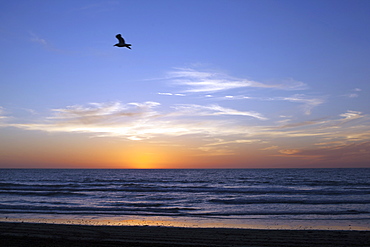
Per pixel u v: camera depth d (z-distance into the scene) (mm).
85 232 16016
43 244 13047
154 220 20219
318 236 15102
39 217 21062
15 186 50094
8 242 13352
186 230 16719
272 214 22375
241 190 42625
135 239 14586
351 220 19797
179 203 28734
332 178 81500
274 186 53219
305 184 57250
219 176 102750
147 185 56875
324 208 24812
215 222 19531
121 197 34219
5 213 22609
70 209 24578
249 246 13367
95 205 27094
